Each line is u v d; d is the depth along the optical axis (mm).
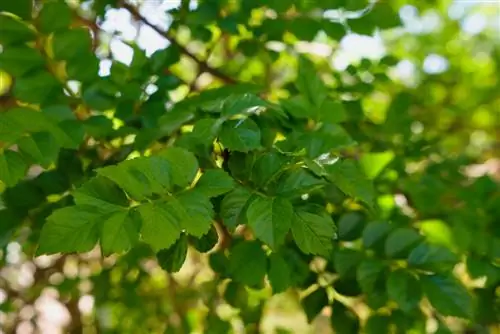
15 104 614
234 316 705
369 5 610
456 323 674
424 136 792
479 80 1251
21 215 500
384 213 552
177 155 378
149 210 360
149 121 525
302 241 395
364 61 700
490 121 1181
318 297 529
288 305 861
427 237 543
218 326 669
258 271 476
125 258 678
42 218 504
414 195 593
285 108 486
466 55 1284
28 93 517
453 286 459
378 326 510
